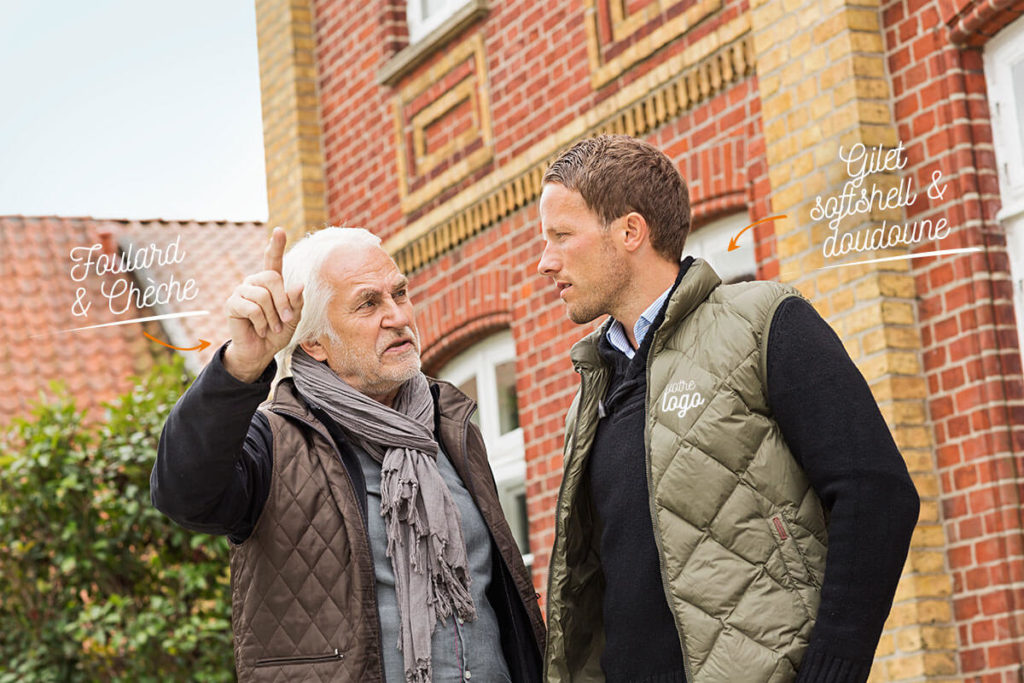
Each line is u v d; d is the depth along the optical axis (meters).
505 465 8.09
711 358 2.96
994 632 5.24
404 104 8.84
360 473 3.33
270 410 3.35
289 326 2.89
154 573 8.72
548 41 7.67
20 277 14.90
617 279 3.18
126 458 8.53
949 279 5.50
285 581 3.15
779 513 2.86
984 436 5.33
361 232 3.54
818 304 5.88
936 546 5.43
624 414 3.12
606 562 3.09
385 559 3.28
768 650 2.78
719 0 6.58
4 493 8.59
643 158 3.20
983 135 5.54
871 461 2.77
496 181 7.93
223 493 3.04
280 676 3.10
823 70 5.94
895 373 5.53
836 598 2.73
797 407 2.85
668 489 2.92
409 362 3.44
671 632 2.95
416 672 3.15
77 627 8.48
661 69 6.83
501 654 3.36
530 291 7.71
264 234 13.96
